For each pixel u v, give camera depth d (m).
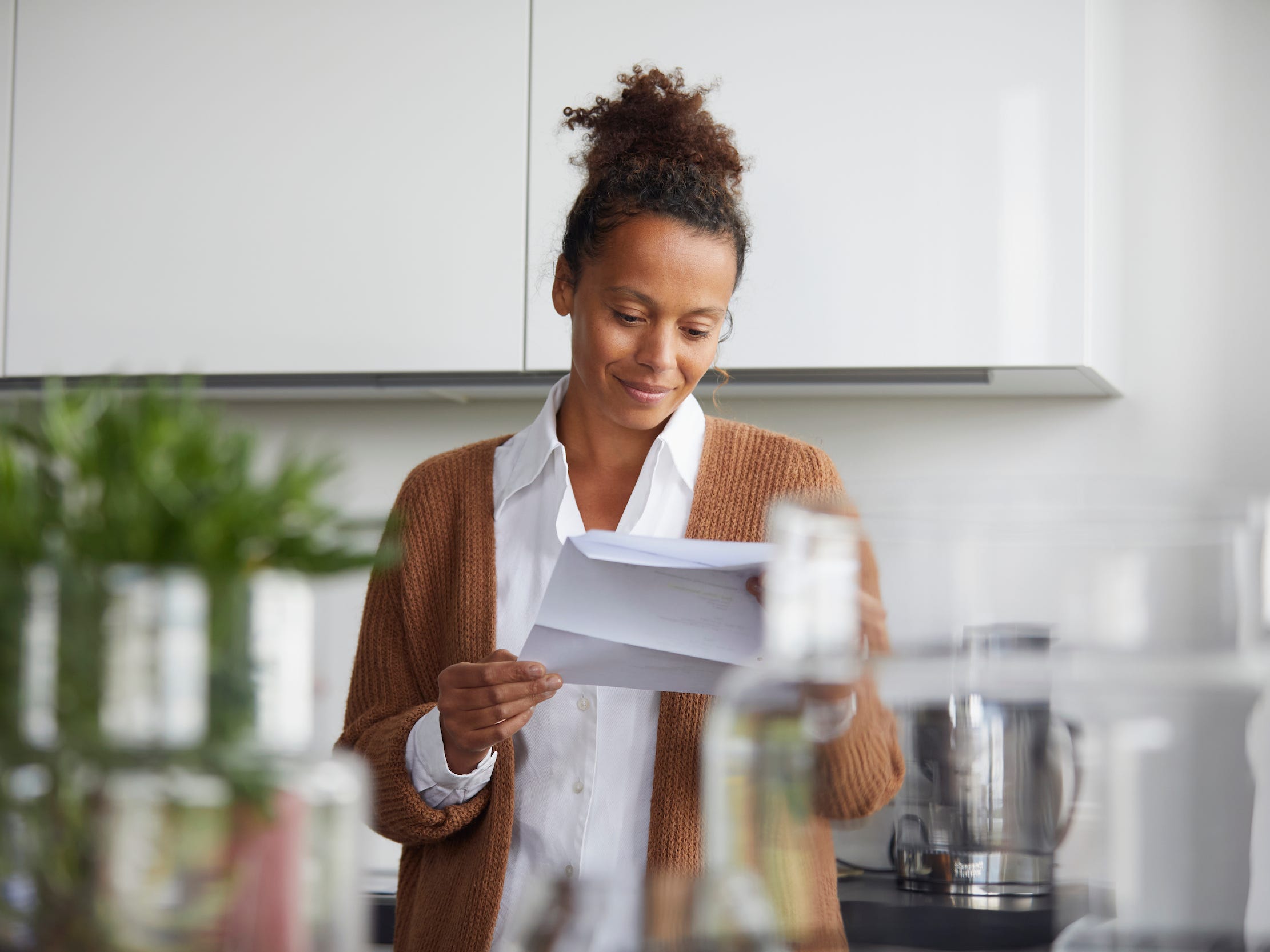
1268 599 0.56
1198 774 0.55
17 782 0.45
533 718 1.19
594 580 0.99
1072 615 0.57
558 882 0.56
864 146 1.86
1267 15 2.01
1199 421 2.02
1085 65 1.79
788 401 2.18
